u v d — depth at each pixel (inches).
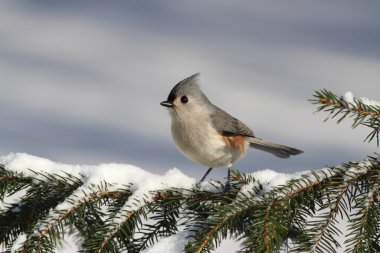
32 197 272.4
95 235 244.7
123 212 251.0
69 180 274.7
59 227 247.0
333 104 249.0
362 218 221.0
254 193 249.1
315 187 238.7
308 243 218.2
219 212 229.1
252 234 221.1
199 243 220.5
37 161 279.7
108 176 267.0
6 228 264.2
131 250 260.5
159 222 264.5
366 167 237.0
